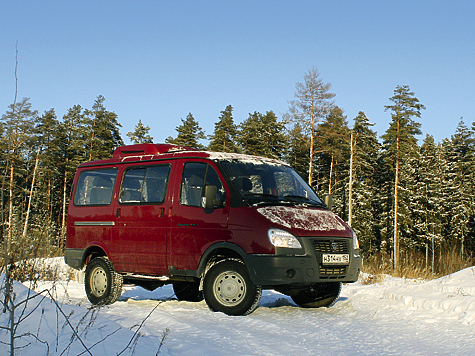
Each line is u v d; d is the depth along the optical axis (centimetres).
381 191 5875
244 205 697
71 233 910
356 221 5394
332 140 5053
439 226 5603
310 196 804
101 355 401
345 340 533
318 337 546
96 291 846
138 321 600
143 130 6525
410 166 5866
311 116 4616
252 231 672
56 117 5266
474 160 7194
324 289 789
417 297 713
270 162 815
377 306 743
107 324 502
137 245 796
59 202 5409
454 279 813
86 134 5506
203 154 766
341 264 696
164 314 645
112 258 830
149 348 452
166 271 758
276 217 678
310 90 4588
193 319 632
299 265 656
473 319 589
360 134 5769
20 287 557
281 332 565
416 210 5656
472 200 6216
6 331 419
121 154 894
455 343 507
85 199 905
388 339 535
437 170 6256
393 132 4753
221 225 702
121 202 838
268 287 723
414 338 538
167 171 795
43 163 4838
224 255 727
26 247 819
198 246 719
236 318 640
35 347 394
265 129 6081
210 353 459
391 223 5572
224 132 5562
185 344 492
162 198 782
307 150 5519
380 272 1328
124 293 1066
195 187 752
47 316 476
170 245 752
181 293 911
